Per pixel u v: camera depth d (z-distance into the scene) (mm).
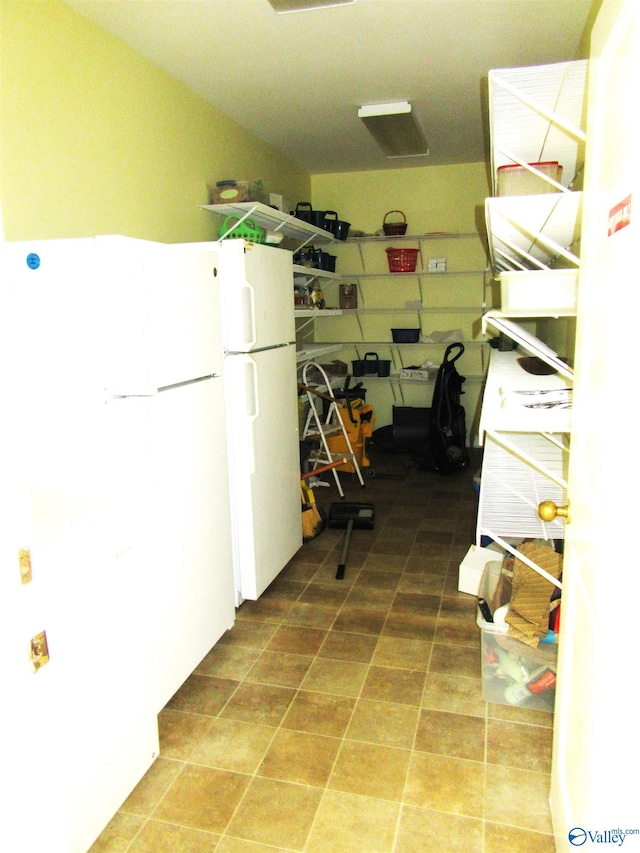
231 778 1770
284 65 2914
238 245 2369
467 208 5246
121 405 1744
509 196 1681
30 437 1801
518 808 1639
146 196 2824
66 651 1409
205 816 1641
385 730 1950
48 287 1755
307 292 4395
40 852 949
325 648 2420
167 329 1914
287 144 4387
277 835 1577
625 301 870
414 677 2219
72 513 1574
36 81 2141
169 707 2086
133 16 2387
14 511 825
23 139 2092
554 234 1823
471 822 1599
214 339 2244
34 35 2125
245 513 2574
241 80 3096
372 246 5535
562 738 1455
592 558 1116
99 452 1771
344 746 1885
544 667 2211
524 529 2461
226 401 2482
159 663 1959
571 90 1620
